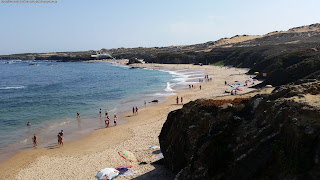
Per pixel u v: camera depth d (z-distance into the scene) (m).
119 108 44.66
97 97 56.09
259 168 10.81
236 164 11.67
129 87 69.94
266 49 112.62
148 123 33.94
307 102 10.98
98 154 23.84
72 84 81.44
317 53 59.38
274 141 10.84
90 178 18.80
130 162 21.03
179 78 86.12
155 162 19.89
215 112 15.18
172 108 42.28
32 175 20.25
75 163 22.06
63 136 30.17
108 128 32.81
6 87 77.25
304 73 50.78
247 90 53.06
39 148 26.50
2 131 32.34
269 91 18.11
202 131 15.29
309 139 9.53
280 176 9.92
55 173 20.31
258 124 12.48
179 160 16.84
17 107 46.69
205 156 13.40
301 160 9.48
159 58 173.62
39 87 76.00
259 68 83.38
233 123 13.50
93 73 121.44
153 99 51.41
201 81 74.62
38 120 37.47
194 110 16.56
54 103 50.09
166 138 18.88
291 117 10.64
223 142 13.02
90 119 37.72
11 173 20.92
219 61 142.62
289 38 168.50
